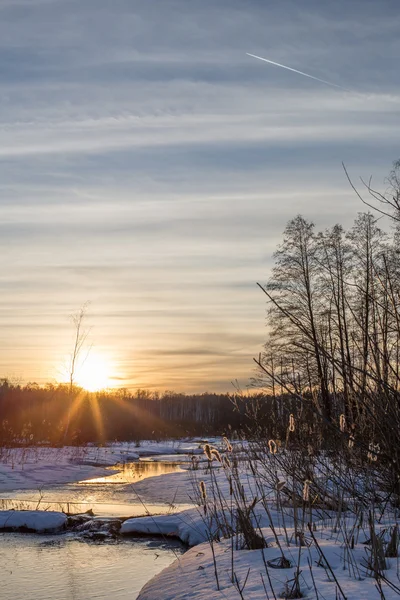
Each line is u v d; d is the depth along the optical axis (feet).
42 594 21.62
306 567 17.43
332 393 22.99
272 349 89.76
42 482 62.34
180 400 305.32
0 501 46.78
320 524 23.82
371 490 23.26
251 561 19.03
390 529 18.95
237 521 23.57
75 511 40.42
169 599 16.76
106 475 72.38
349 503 25.02
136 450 115.85
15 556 27.61
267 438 30.55
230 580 17.28
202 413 260.83
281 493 29.91
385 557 17.79
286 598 14.66
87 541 30.83
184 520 31.68
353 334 15.06
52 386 166.91
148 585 19.22
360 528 21.54
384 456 15.84
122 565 25.79
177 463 91.09
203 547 23.24
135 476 71.15
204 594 16.31
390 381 14.97
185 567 20.24
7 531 33.60
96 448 110.22
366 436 19.95
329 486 27.45
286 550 19.66
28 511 35.50
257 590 15.79
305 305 97.04
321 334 15.94
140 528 31.81
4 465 72.18
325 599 14.15
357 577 15.98
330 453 25.63
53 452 93.97
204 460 90.02
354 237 86.33
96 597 21.12
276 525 25.54
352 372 15.15
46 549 29.07
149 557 27.17
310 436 26.94
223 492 39.73
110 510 40.96
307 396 24.59
